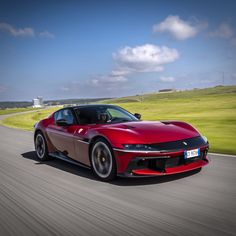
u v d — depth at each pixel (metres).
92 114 5.35
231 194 3.54
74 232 2.72
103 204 3.44
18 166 5.93
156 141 4.05
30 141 10.05
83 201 3.59
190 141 4.22
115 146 4.12
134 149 3.98
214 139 9.07
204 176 4.36
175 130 4.43
